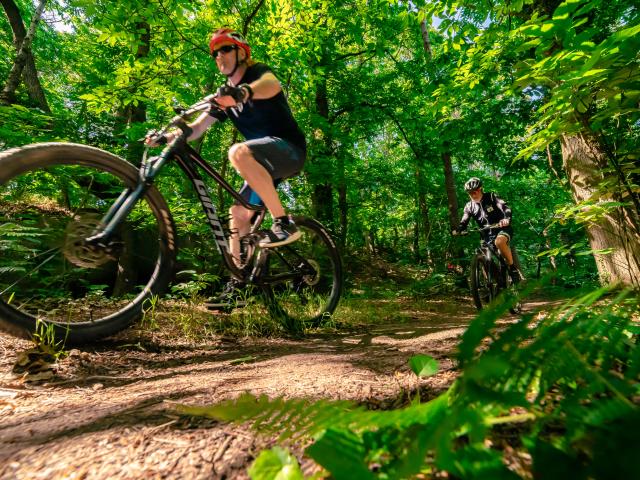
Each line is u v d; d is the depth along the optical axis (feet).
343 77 31.58
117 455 2.59
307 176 26.96
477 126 25.89
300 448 2.40
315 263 10.97
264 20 20.27
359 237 45.60
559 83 4.84
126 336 7.77
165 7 16.92
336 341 8.59
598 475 1.00
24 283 10.03
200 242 17.76
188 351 7.43
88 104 17.46
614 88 4.43
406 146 47.78
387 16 25.25
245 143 7.97
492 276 16.55
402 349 6.01
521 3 8.67
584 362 1.63
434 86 15.30
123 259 15.79
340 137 25.94
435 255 34.58
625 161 5.64
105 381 5.46
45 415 3.82
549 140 5.52
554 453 1.26
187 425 2.99
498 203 16.93
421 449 1.21
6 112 15.56
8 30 32.86
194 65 19.95
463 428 1.67
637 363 1.56
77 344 6.78
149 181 7.29
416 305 20.07
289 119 8.51
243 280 9.18
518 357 1.52
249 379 4.69
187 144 8.01
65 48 34.27
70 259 6.82
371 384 3.97
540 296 20.67
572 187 9.51
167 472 2.33
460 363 1.43
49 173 13.84
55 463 2.57
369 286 27.76
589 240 9.57
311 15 20.18
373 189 34.47
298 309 11.95
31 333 6.19
